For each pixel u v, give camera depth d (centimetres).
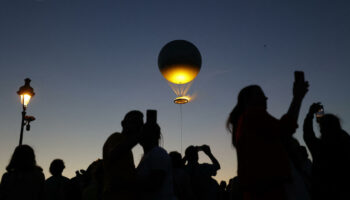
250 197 229
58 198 581
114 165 276
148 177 280
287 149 306
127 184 272
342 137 342
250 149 231
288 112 227
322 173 341
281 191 216
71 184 621
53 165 606
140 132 277
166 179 293
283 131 219
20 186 424
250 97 263
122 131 311
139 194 292
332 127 347
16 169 432
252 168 226
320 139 355
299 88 235
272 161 221
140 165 305
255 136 232
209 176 563
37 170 453
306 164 424
